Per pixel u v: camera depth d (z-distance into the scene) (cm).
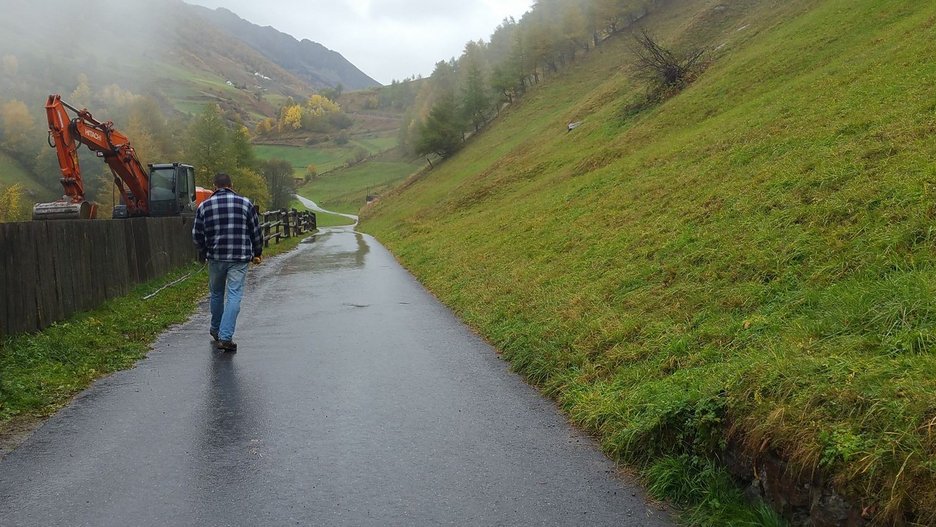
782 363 370
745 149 1181
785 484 308
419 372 611
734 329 501
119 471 393
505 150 5306
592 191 1658
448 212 3130
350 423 473
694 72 3106
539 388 561
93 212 1480
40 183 8738
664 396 421
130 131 7056
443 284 1169
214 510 344
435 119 7500
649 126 2525
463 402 523
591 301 724
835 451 284
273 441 439
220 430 461
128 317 861
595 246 1012
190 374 610
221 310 737
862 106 1105
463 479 381
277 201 9394
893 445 273
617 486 373
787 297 523
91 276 883
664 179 1328
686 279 675
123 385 578
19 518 336
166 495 361
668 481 359
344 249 2211
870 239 544
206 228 710
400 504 350
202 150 5872
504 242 1420
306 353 687
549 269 985
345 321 867
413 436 448
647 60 3278
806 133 1080
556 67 8562
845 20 2406
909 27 1762
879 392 307
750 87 2286
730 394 367
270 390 555
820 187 735
